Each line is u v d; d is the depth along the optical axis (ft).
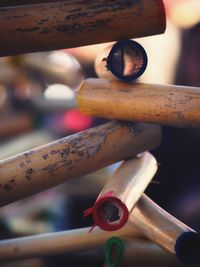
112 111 1.86
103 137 1.88
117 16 1.74
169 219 1.86
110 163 1.90
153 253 1.83
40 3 1.76
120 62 1.83
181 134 4.09
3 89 4.82
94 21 1.74
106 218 1.68
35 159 1.80
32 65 4.87
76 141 1.86
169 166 4.08
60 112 4.62
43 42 1.74
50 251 2.12
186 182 4.06
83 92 1.88
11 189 1.78
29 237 2.14
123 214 1.66
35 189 1.82
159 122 1.82
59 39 1.74
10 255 2.14
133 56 1.84
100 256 3.60
